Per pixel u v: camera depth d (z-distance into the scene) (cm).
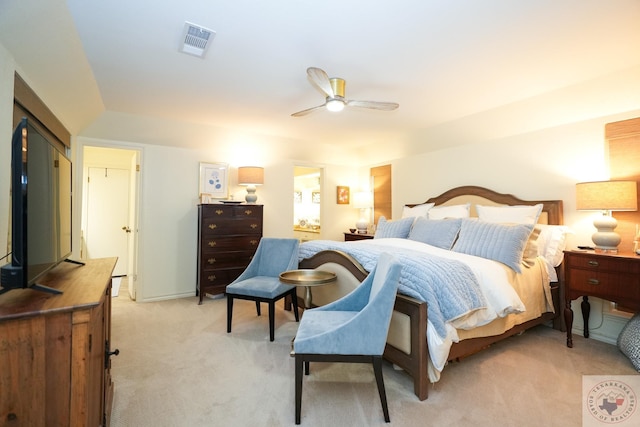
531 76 259
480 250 266
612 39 203
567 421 166
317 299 299
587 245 291
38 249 118
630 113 267
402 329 196
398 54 224
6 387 93
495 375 213
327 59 232
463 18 182
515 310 225
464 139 395
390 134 452
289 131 437
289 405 179
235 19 184
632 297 226
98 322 124
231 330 293
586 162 293
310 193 719
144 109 345
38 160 119
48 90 231
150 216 400
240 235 418
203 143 430
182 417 167
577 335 288
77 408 100
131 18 183
